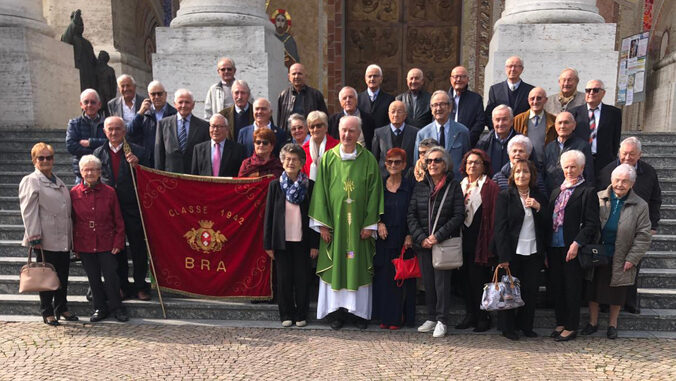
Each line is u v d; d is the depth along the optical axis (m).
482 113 6.02
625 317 5.09
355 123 4.86
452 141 5.39
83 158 5.06
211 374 4.13
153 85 5.84
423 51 13.31
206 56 7.91
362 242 5.00
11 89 8.61
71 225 5.17
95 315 5.32
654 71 10.34
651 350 4.60
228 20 7.95
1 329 5.12
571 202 4.68
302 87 6.41
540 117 5.43
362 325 5.13
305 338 4.91
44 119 8.89
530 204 4.64
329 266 5.02
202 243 5.46
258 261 5.44
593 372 4.16
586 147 5.05
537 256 4.76
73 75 9.80
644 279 5.53
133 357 4.46
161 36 8.03
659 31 11.66
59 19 12.17
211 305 5.42
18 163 7.79
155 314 5.47
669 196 6.59
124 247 5.44
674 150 7.57
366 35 13.37
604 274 4.73
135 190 5.38
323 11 13.04
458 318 5.24
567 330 4.79
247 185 5.32
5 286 5.81
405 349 4.63
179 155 5.57
